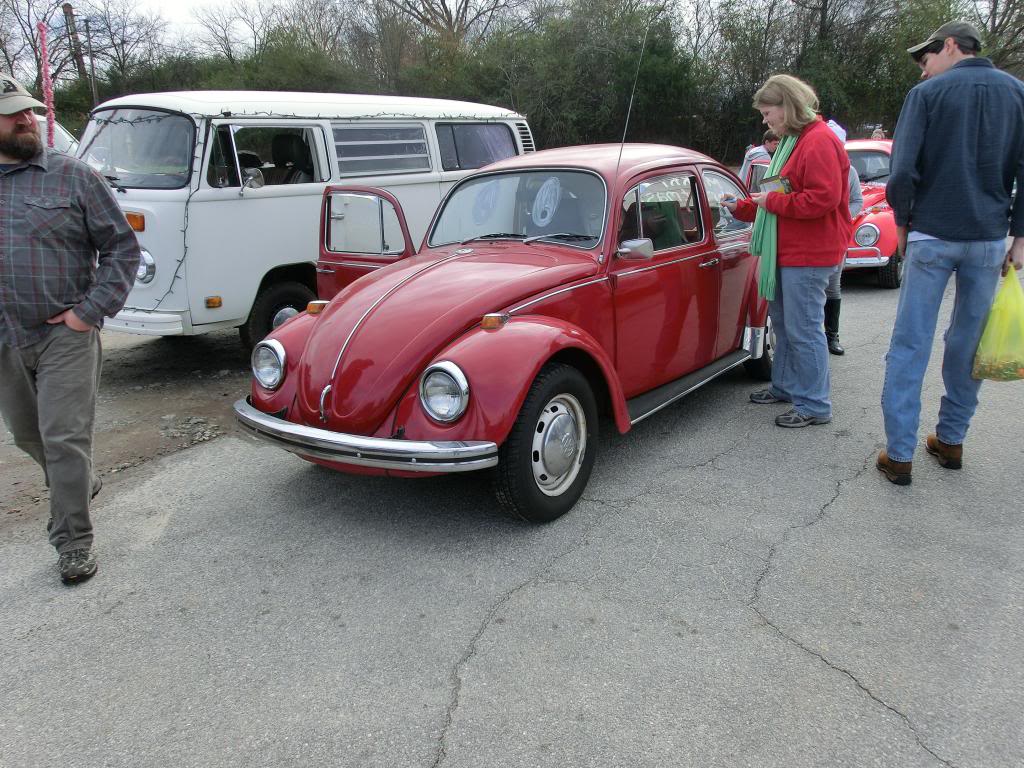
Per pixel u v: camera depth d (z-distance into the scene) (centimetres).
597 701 245
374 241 485
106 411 557
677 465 431
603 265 402
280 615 300
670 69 2456
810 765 217
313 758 226
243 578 328
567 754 224
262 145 643
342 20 3192
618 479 416
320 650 277
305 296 681
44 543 369
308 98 698
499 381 320
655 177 449
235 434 508
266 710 247
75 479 326
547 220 433
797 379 484
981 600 294
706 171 511
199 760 227
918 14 2481
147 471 448
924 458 429
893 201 378
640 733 231
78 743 235
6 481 446
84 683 263
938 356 632
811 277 453
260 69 2950
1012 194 369
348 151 707
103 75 3234
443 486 416
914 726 231
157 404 572
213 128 599
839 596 299
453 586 316
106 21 3203
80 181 315
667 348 456
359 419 333
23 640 288
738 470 421
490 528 365
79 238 319
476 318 349
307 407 350
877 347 674
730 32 2556
